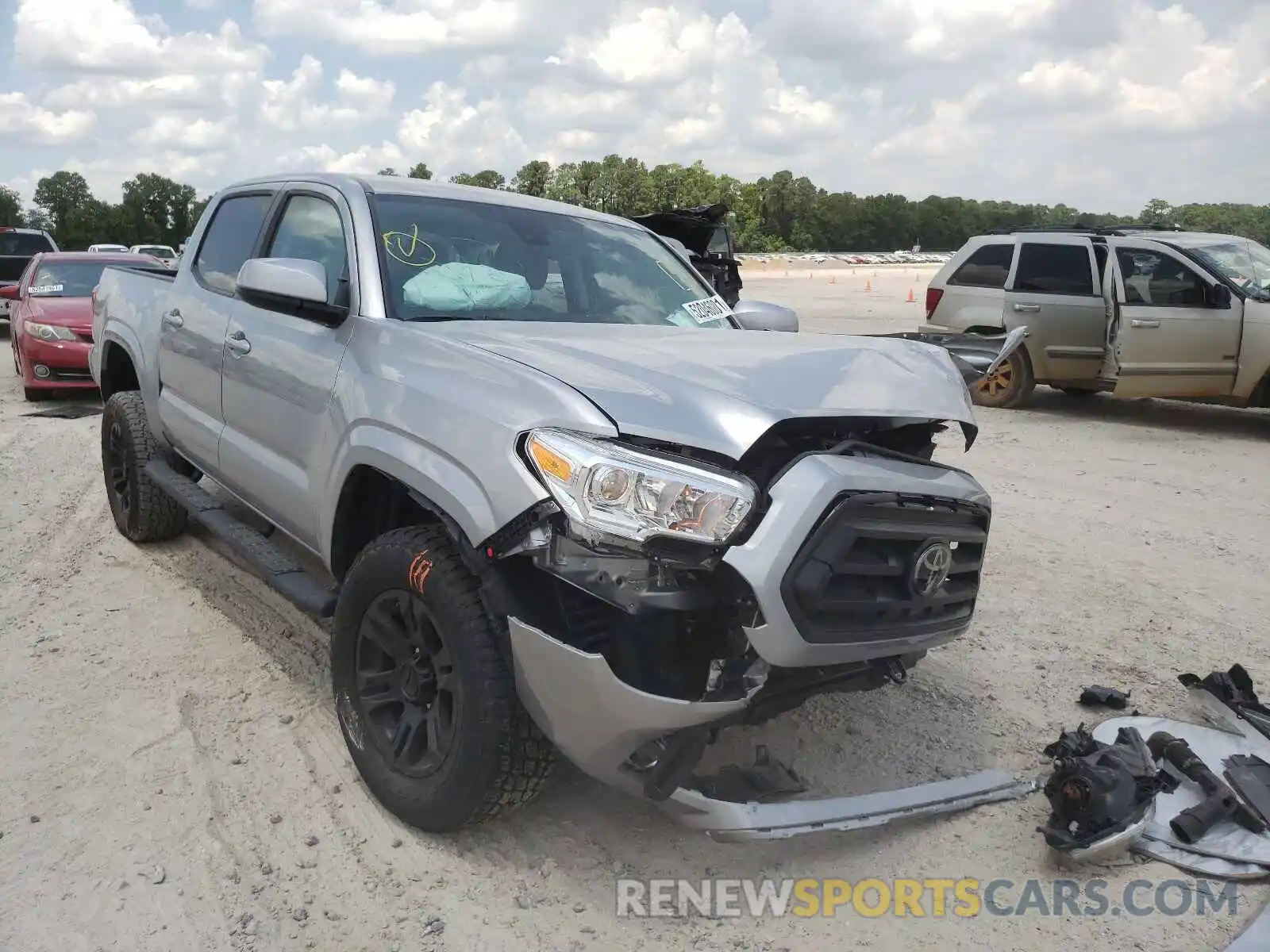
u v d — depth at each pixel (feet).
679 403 8.59
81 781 10.77
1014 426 33.68
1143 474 26.30
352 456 10.37
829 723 12.28
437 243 12.23
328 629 14.94
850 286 138.72
